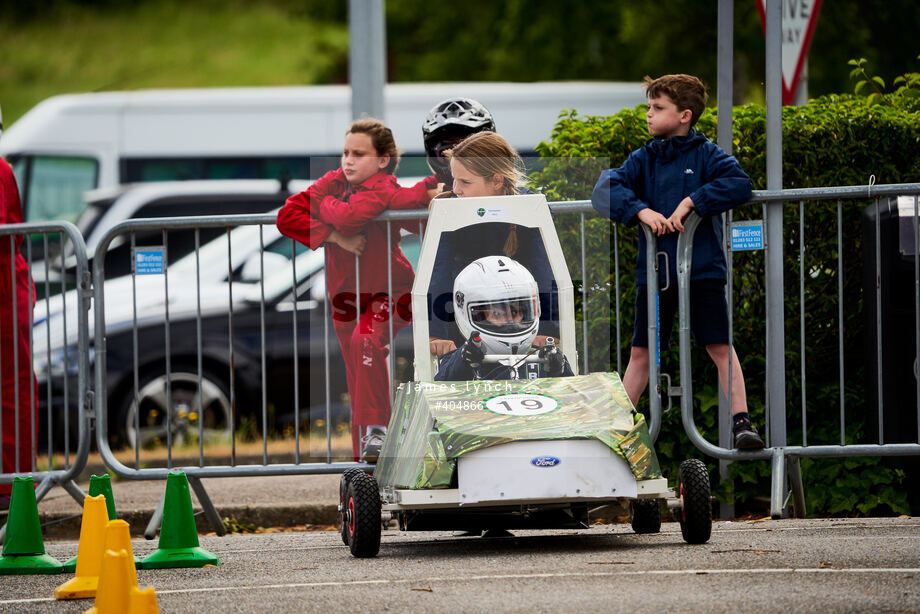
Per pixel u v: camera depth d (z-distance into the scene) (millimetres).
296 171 52531
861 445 20969
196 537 17297
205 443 34531
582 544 17797
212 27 114125
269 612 13320
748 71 51062
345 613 13070
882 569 14633
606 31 70312
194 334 34688
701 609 12695
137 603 12469
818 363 22984
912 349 21094
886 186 20781
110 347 34281
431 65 82312
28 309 23219
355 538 16969
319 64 108438
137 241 39500
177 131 52812
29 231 22500
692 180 20453
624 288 22266
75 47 112500
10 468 23047
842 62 51719
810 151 22438
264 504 24047
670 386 21000
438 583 14516
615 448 15789
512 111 51406
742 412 20672
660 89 20484
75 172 52969
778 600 13047
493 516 16609
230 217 21547
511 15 73250
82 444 22000
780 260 21188
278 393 34688
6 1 116375
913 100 23719
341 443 20781
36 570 17203
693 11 57719
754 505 22688
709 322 20672
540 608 12883
